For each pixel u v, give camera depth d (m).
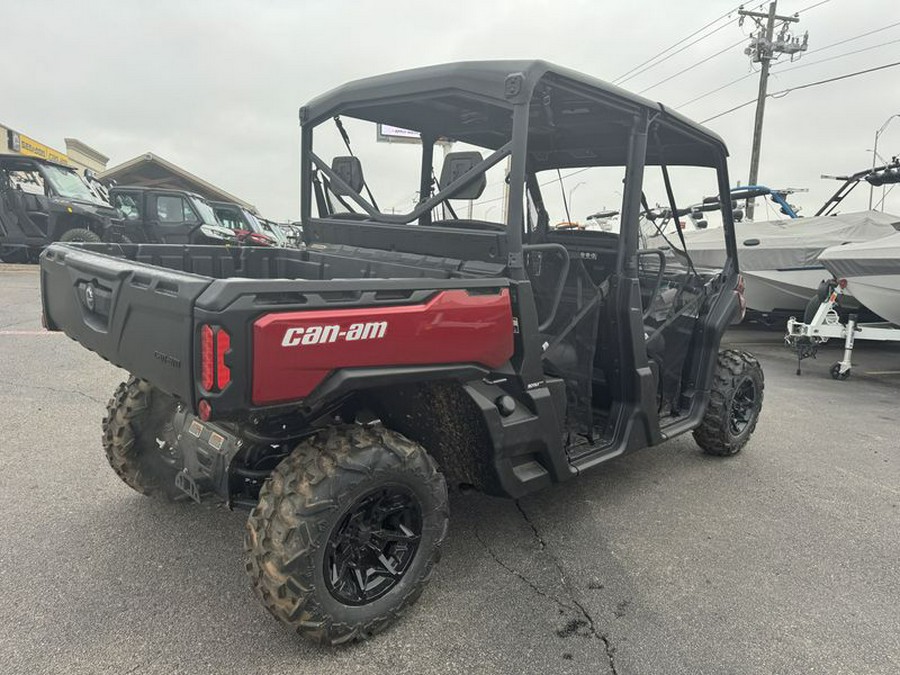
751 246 10.38
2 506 3.05
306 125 3.44
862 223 9.63
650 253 3.39
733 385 4.11
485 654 2.17
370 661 2.12
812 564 2.90
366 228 3.21
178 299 1.83
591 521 3.27
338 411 2.49
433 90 2.71
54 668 1.99
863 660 2.22
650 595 2.59
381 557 2.27
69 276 2.58
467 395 2.41
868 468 4.26
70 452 3.73
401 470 2.21
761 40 20.33
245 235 14.97
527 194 3.74
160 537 2.84
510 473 2.61
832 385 7.18
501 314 2.46
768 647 2.27
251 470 2.39
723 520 3.34
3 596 2.35
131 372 2.16
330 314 1.92
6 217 12.38
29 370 5.50
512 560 2.83
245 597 2.43
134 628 2.21
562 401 2.88
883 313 7.64
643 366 3.30
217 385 1.75
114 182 25.03
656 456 4.36
